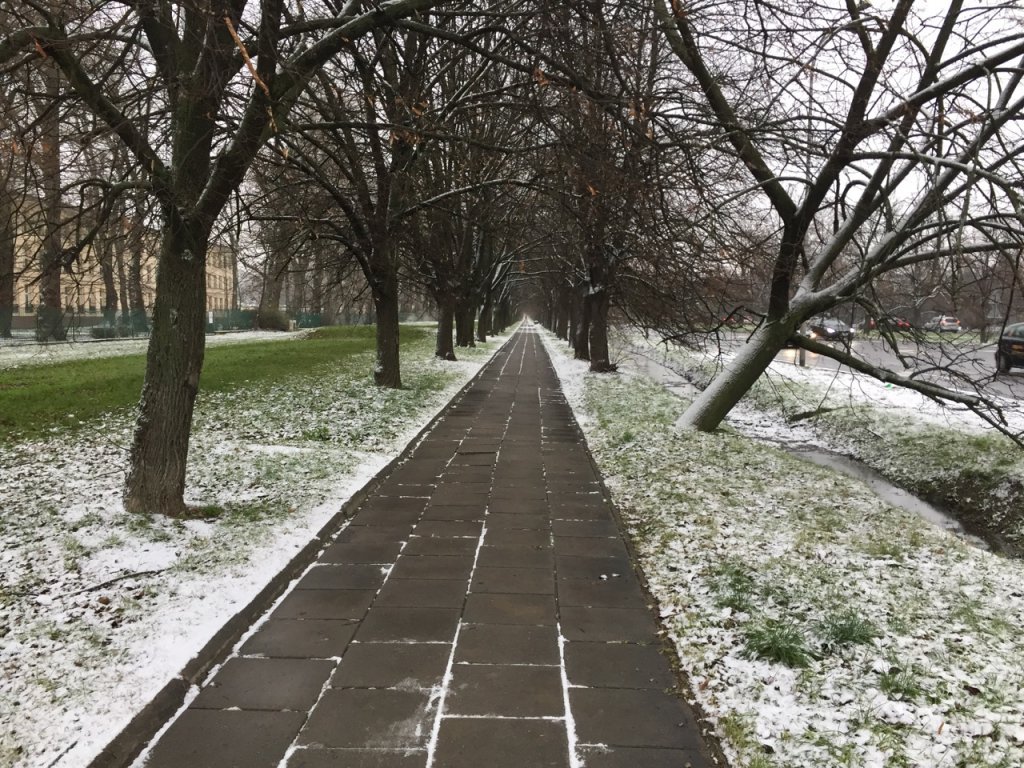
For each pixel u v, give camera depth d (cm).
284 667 358
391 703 324
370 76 777
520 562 524
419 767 275
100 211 586
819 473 845
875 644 371
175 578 443
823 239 1219
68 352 2241
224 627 384
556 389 1842
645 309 1172
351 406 1196
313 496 659
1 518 548
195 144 520
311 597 453
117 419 1035
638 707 322
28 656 340
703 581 462
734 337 2050
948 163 694
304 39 718
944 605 433
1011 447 1037
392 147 1068
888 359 2372
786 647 356
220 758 280
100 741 275
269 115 498
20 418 1022
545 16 569
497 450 979
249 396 1315
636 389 1688
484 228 1270
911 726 296
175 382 563
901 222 936
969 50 801
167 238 558
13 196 555
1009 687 328
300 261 1594
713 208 714
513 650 380
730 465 834
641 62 708
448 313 2458
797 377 1944
